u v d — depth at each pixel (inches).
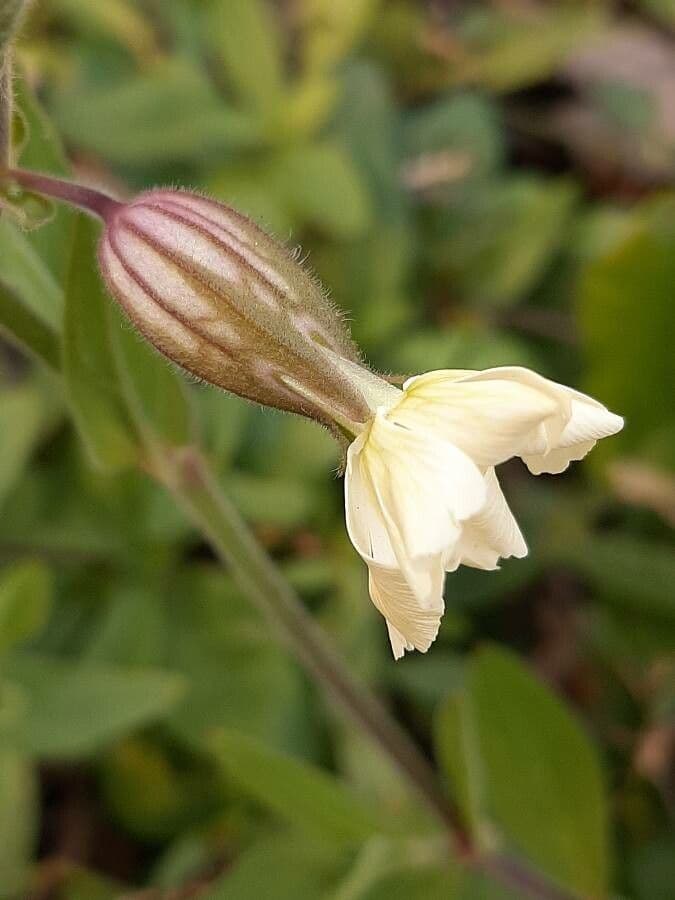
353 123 7.8
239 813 6.5
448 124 8.0
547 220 7.6
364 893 5.6
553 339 7.6
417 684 6.6
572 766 5.7
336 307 4.3
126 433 4.9
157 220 4.2
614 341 6.6
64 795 7.0
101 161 7.4
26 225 4.3
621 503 7.0
